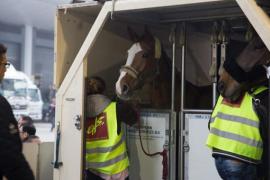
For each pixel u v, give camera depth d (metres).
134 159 4.02
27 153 4.87
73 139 3.83
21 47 24.25
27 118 5.95
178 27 4.13
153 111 3.91
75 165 3.81
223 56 3.59
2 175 2.47
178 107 4.13
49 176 4.98
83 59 3.77
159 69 4.05
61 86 3.94
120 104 3.83
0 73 2.78
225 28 3.64
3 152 2.39
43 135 13.40
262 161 2.88
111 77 4.38
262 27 2.71
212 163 3.58
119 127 3.78
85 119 3.79
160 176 3.86
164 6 3.33
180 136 3.77
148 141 3.94
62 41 4.08
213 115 3.09
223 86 2.98
